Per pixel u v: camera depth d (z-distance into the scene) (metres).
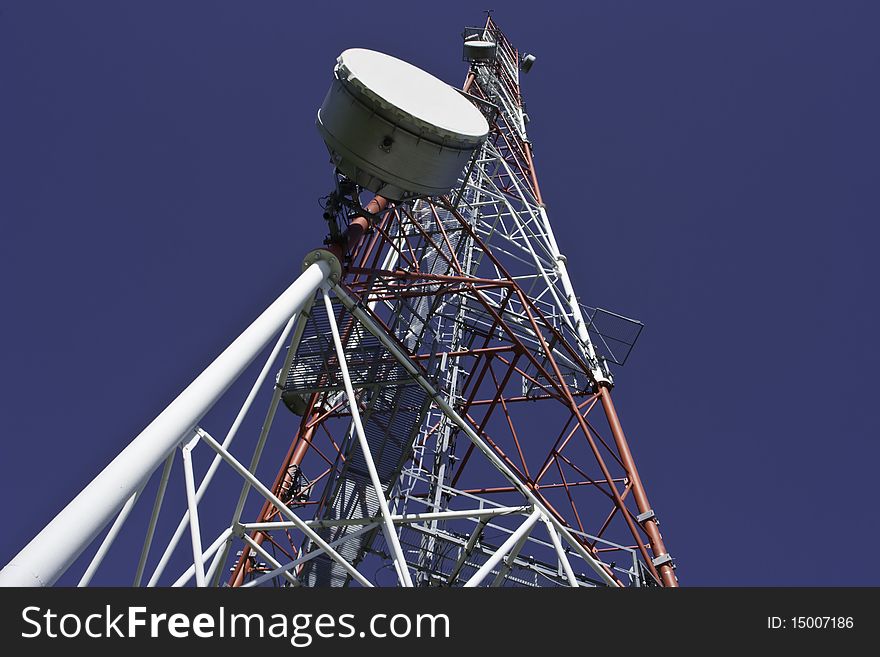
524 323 29.19
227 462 17.09
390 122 19.16
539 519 20.05
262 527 20.03
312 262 19.94
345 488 22.12
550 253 35.09
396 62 21.25
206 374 14.89
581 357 28.94
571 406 25.08
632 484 24.30
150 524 16.56
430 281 25.16
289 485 25.55
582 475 25.00
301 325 19.86
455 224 32.50
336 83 19.58
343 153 19.62
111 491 12.50
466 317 28.39
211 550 19.59
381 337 20.89
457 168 20.41
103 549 14.96
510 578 22.22
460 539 22.00
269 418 20.30
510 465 24.61
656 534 22.77
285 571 19.56
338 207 20.81
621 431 25.94
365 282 22.52
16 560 11.23
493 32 54.78
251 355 15.78
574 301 31.61
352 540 21.86
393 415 22.00
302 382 21.75
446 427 26.36
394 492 22.77
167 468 16.28
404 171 19.67
